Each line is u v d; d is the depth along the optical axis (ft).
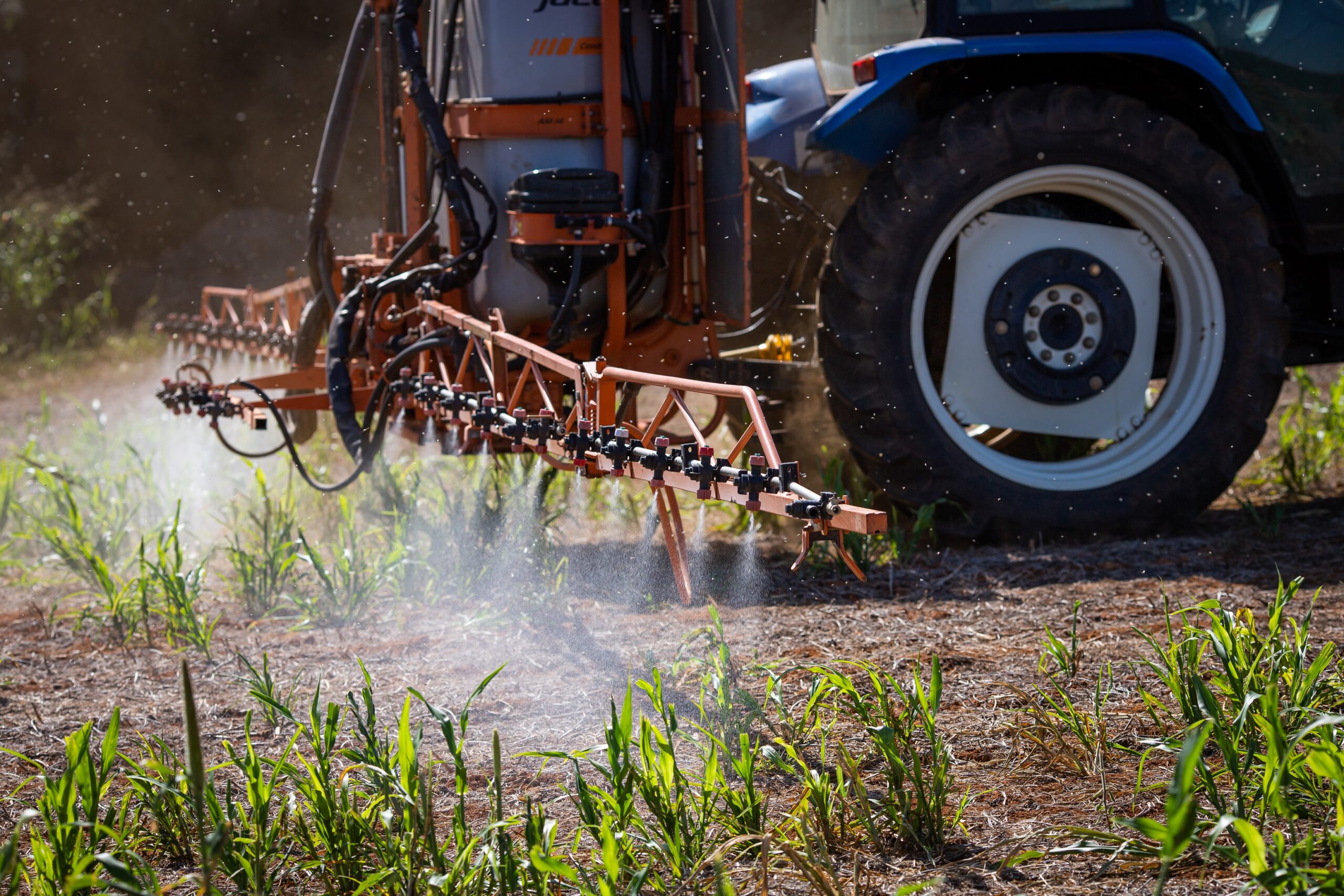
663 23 30.48
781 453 35.68
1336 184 32.89
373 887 14.99
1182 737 17.15
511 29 30.30
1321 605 25.25
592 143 30.60
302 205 93.97
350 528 29.81
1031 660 22.62
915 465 31.42
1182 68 31.73
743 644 24.14
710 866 15.53
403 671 23.56
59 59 92.79
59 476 35.42
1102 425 32.78
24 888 15.89
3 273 81.15
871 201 30.94
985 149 30.50
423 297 29.25
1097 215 32.63
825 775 16.19
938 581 28.48
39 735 21.09
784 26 84.94
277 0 92.32
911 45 30.73
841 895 14.26
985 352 32.19
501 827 14.79
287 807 16.17
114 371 73.41
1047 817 16.52
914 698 17.31
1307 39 32.35
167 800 16.71
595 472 23.09
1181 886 14.62
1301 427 40.86
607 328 30.66
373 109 91.86
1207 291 32.12
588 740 19.75
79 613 28.89
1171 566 29.04
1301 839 15.39
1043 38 30.78
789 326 39.17
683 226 31.96
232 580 29.63
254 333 41.93
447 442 28.45
